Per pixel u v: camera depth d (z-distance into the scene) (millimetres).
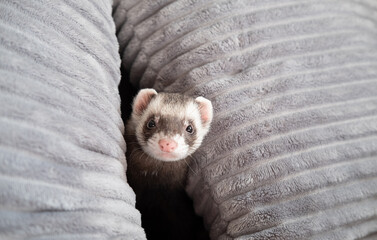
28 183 166
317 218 229
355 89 267
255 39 277
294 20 284
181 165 300
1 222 158
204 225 287
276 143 247
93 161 193
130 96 331
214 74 277
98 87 222
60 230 170
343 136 249
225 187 251
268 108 258
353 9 306
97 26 243
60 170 178
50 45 207
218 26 279
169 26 288
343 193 234
